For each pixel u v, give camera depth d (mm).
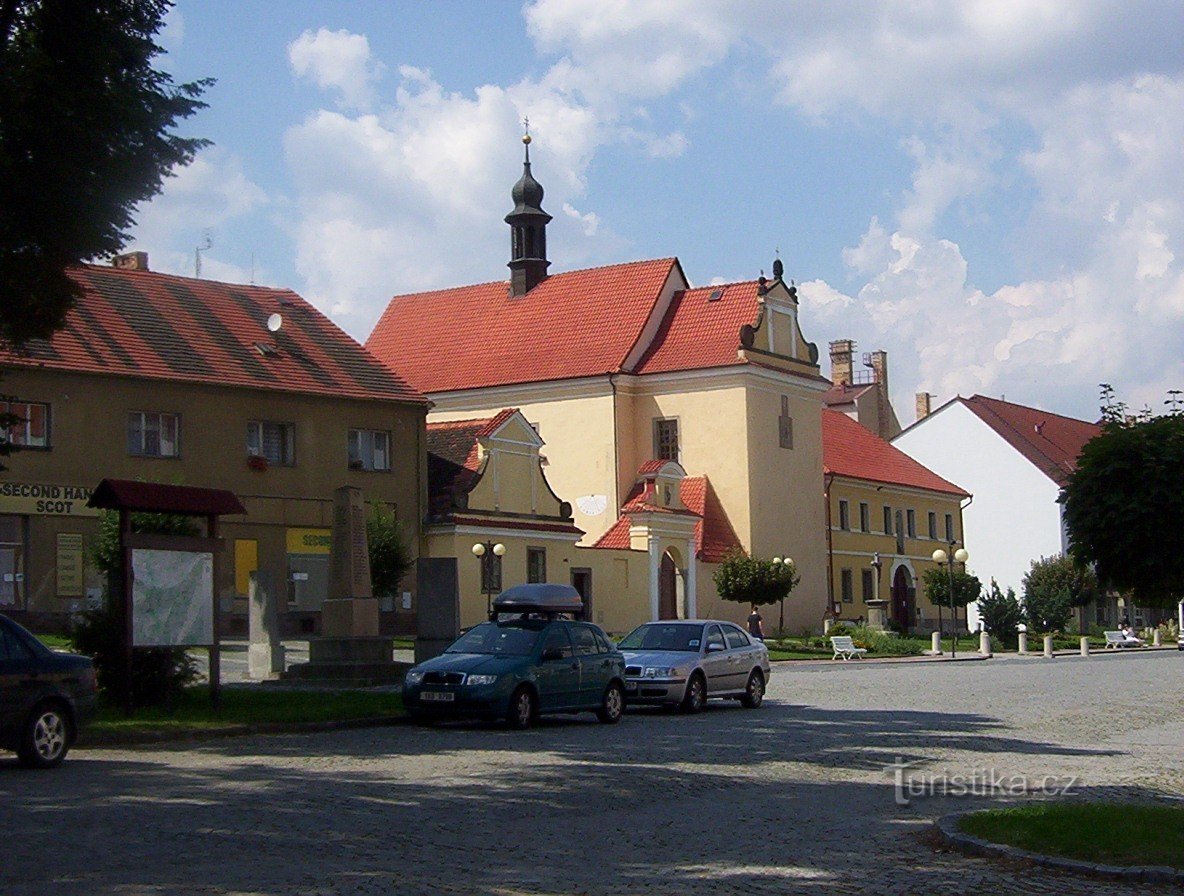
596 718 25922
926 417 96375
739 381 64375
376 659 30969
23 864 11047
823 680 38906
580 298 70812
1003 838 12000
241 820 13203
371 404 50562
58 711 17156
